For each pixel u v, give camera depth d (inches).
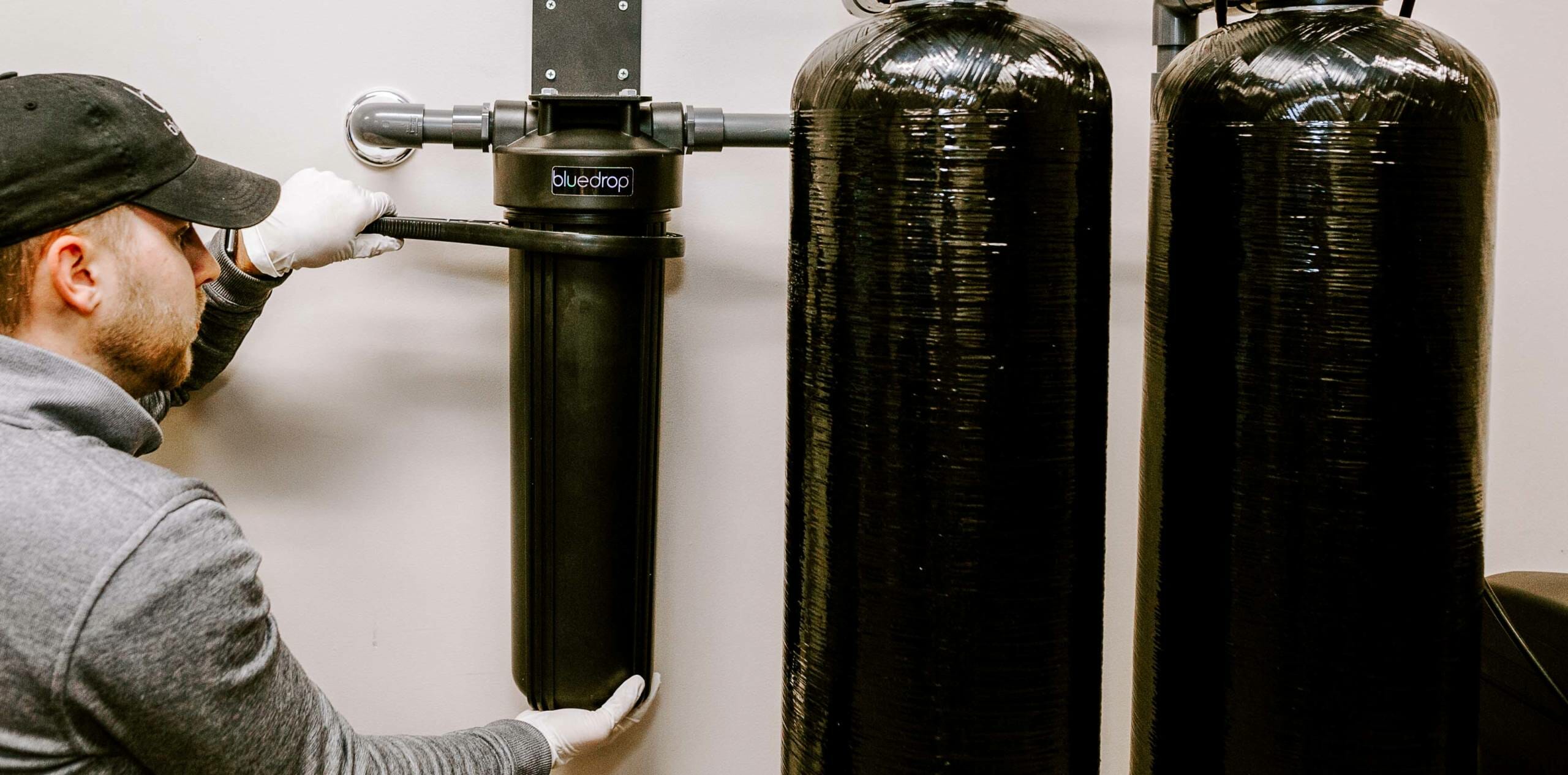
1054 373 31.0
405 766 32.7
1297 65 30.0
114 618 26.3
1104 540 34.3
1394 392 30.3
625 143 36.3
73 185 28.2
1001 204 29.7
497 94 41.5
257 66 40.2
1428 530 31.1
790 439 34.6
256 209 32.1
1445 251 30.0
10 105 28.1
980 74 29.4
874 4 35.1
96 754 28.1
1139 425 47.4
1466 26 46.1
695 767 47.0
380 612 44.2
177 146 30.7
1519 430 49.2
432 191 41.6
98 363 30.3
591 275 36.5
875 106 29.9
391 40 40.7
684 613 45.9
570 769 46.1
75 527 26.5
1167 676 35.6
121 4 39.3
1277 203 30.3
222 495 42.6
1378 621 31.3
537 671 39.4
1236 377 31.9
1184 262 32.9
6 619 26.3
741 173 42.9
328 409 42.6
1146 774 37.3
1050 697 32.4
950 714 31.9
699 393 44.4
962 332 30.2
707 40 42.3
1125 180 45.3
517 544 39.5
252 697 28.5
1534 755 39.7
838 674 33.1
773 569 46.1
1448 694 32.3
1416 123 29.2
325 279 41.8
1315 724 32.1
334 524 43.4
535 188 35.8
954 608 31.4
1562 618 39.0
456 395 43.2
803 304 32.9
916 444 30.9
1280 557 31.8
